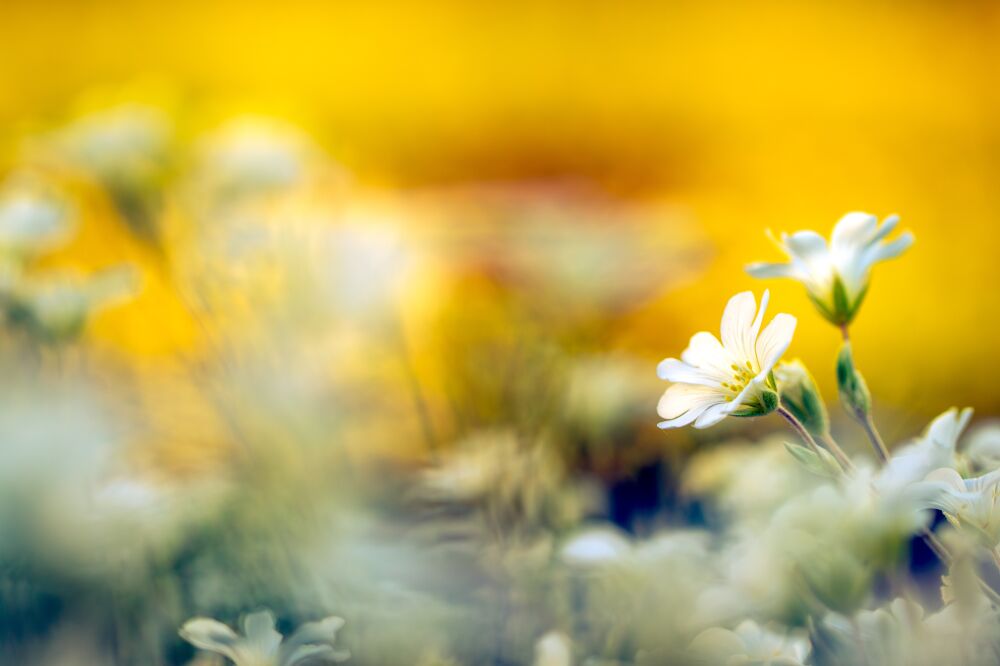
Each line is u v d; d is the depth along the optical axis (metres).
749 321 0.24
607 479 0.32
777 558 0.24
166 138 0.32
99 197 0.33
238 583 0.28
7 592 0.27
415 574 0.28
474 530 0.30
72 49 0.87
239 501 0.29
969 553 0.23
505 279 0.35
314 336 0.32
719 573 0.27
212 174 0.32
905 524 0.23
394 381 0.32
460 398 0.33
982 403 0.41
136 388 0.32
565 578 0.28
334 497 0.29
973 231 0.85
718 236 0.62
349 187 0.34
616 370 0.33
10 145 0.34
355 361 0.32
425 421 0.31
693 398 0.24
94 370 0.31
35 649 0.27
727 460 0.30
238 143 0.33
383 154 0.88
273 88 0.89
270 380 0.31
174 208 0.32
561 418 0.32
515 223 0.37
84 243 0.35
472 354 0.33
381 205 0.36
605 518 0.31
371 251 0.32
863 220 0.25
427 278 0.34
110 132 0.32
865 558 0.23
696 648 0.25
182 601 0.27
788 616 0.25
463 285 0.35
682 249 0.38
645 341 0.41
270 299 0.32
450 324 0.34
